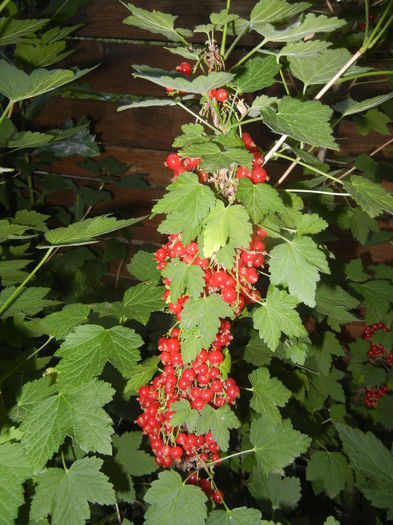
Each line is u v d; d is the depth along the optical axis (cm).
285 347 36
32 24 38
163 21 31
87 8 70
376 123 56
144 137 74
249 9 62
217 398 31
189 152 24
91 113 75
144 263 40
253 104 29
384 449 36
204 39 66
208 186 26
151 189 77
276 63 28
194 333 28
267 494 42
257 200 26
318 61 31
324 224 29
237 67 30
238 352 48
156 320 58
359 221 53
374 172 54
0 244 50
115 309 33
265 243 37
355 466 35
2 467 25
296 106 26
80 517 27
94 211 80
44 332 40
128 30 69
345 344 72
